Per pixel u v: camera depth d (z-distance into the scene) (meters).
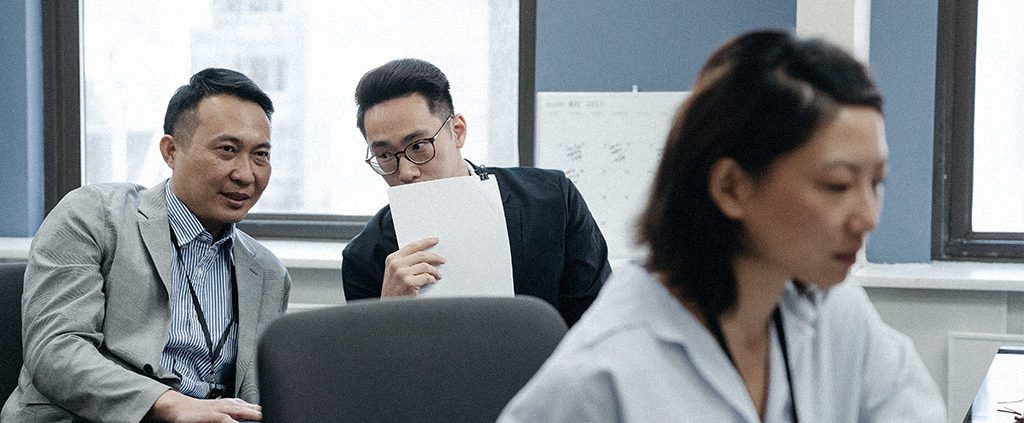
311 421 1.35
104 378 1.95
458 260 1.97
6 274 2.15
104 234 2.11
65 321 2.01
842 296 1.05
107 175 3.77
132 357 2.03
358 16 3.65
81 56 3.71
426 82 2.08
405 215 2.01
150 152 3.76
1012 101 3.32
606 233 3.24
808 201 0.85
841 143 0.84
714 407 0.90
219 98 2.14
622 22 3.36
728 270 0.90
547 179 2.23
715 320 0.92
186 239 2.14
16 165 3.62
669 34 3.33
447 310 1.48
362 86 2.11
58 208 2.14
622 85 3.38
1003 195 3.34
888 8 3.18
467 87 3.62
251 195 2.18
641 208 0.94
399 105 2.06
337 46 3.66
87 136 3.76
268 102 2.21
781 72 0.86
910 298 2.96
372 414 1.40
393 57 3.64
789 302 0.99
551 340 1.52
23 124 3.60
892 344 1.08
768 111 0.85
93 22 3.73
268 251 2.30
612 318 0.91
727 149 0.87
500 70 3.60
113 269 2.09
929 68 3.17
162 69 3.73
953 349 2.92
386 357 1.43
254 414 1.93
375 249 2.15
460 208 2.01
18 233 3.63
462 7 3.60
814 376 1.01
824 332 1.02
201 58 3.71
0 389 2.12
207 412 1.90
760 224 0.88
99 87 3.75
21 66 3.59
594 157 3.26
